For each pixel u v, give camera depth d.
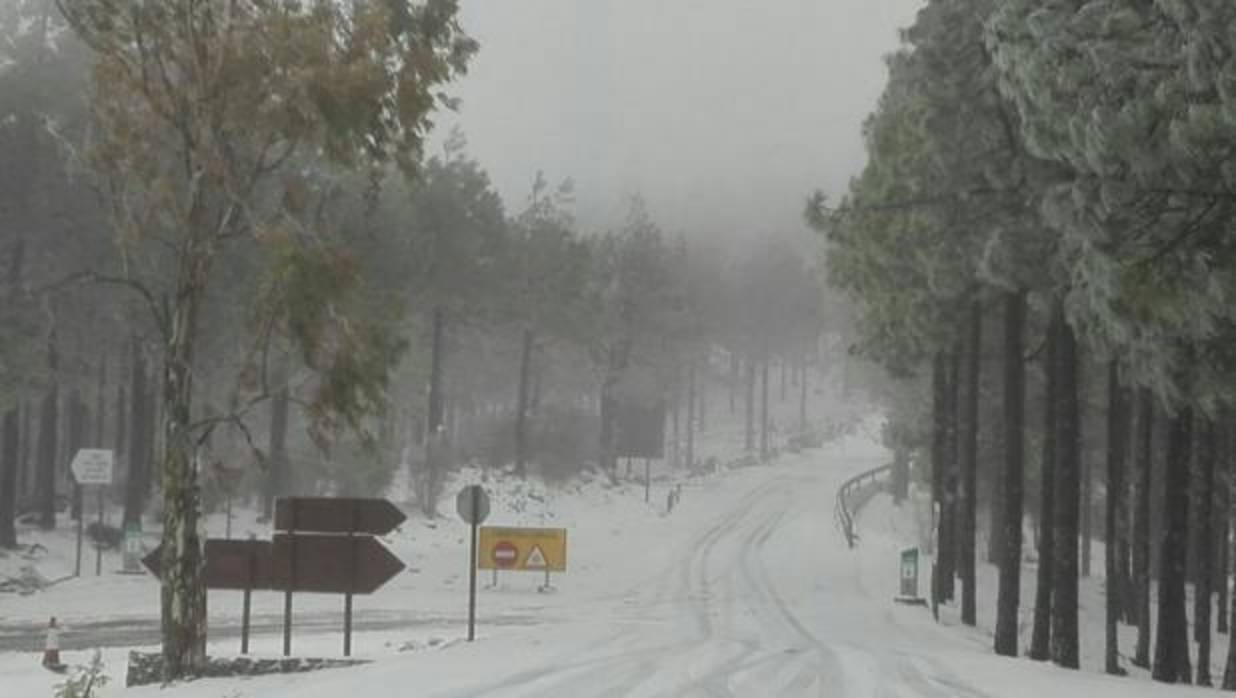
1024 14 22.62
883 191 38.53
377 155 24.94
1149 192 20.31
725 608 46.47
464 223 72.69
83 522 61.19
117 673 27.59
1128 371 27.73
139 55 24.09
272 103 23.66
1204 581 40.53
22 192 49.59
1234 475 44.47
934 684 21.92
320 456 65.50
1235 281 20.22
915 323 41.00
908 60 36.81
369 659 24.78
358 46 23.83
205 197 24.56
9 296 48.72
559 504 89.12
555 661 23.80
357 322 24.48
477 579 57.84
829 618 42.53
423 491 77.81
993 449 59.72
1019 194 32.84
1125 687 22.72
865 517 94.06
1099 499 81.25
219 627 38.31
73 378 58.12
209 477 52.75
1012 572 37.25
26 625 38.25
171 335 24.58
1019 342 38.47
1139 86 20.16
